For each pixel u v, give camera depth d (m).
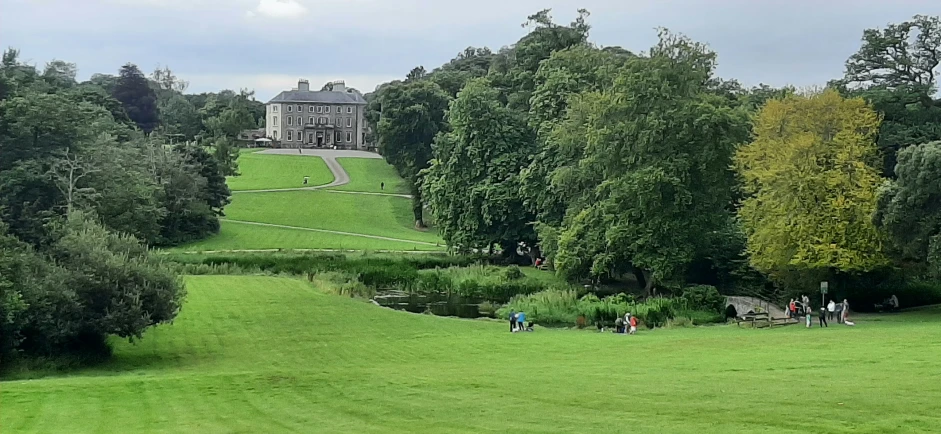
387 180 163.62
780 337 39.50
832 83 88.06
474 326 52.97
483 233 86.50
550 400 23.94
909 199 48.22
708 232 64.75
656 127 62.22
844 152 54.19
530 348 41.06
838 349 33.09
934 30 85.31
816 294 57.81
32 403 26.36
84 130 76.31
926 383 23.91
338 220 125.56
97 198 75.19
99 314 39.75
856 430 18.55
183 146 118.00
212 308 55.56
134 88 198.00
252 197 138.75
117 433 21.72
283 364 39.78
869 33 87.19
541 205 79.56
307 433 21.06
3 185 67.31
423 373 30.69
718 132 62.62
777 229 54.22
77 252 40.72
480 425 21.06
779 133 57.94
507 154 86.81
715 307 58.94
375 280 75.31
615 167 65.31
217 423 22.83
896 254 53.50
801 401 21.84
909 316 52.75
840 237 53.03
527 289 71.12
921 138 74.75
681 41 64.81
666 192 62.81
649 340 42.41
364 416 23.06
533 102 86.31
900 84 84.75
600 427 20.14
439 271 78.00
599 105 66.00
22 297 37.66
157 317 42.22
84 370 38.53
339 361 40.09
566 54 87.69
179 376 31.33
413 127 127.56
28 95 73.75
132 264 41.28
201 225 105.88
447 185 88.81
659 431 19.39
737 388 24.33
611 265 66.88
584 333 48.94
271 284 67.81
